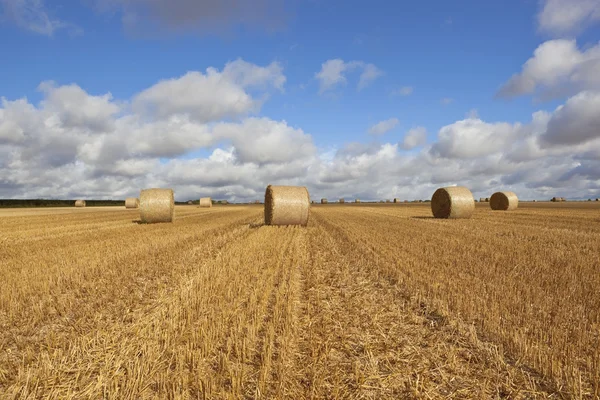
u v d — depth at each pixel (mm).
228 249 11922
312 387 3637
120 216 31594
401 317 5777
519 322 5355
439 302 6180
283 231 16906
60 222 24578
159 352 4430
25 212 40188
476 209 39344
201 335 4797
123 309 6273
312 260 10211
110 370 4082
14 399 3588
